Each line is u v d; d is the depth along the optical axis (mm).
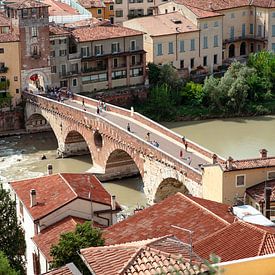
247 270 43531
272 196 91500
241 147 153625
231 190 95375
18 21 169125
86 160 150250
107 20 199875
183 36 193250
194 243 57281
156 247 47312
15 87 171625
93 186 88375
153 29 190750
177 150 120938
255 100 183875
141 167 125000
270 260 43719
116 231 69250
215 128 170250
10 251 73500
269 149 151500
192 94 181500
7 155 154125
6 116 170125
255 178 95812
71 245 63312
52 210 80688
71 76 176125
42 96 165500
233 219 69250
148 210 72250
